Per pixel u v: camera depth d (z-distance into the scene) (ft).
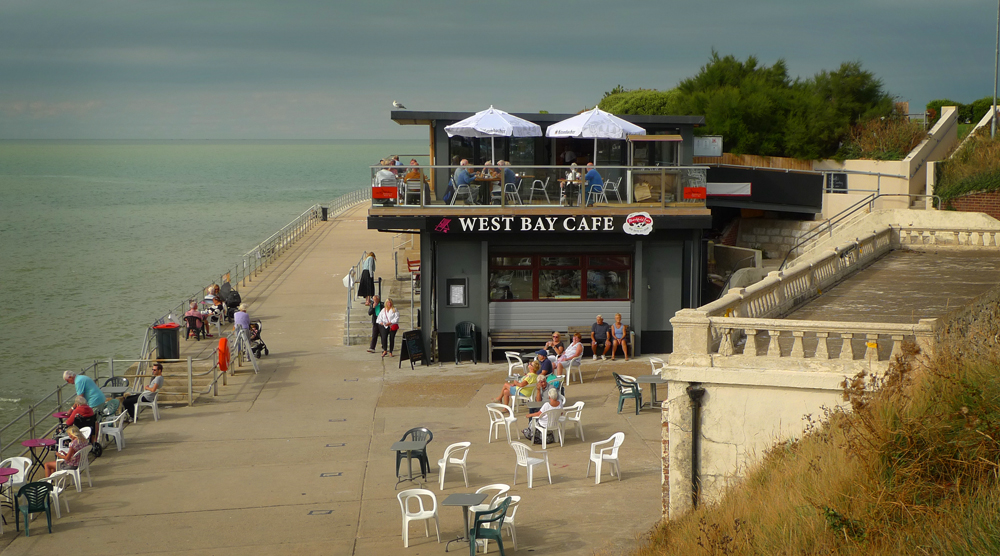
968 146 103.81
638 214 77.30
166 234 273.54
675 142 80.94
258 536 43.21
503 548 39.86
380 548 41.55
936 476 30.81
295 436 60.03
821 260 63.26
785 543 30.50
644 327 81.00
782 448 38.32
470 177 77.36
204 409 66.90
